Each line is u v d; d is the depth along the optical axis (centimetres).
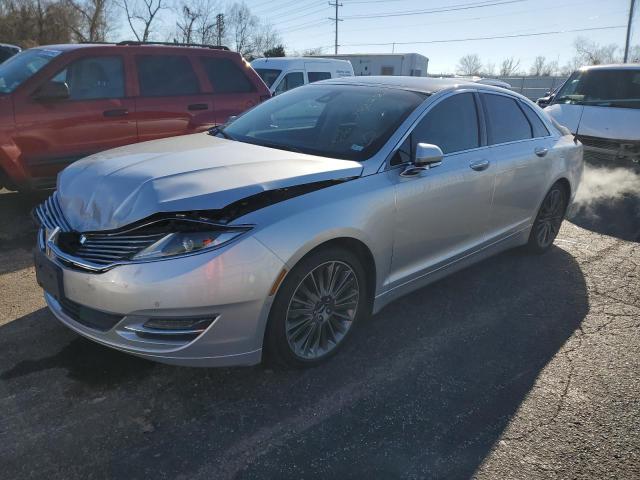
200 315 259
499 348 353
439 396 298
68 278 272
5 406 268
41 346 322
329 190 303
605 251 560
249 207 272
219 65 708
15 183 554
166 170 295
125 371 303
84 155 589
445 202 374
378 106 384
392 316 390
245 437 258
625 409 296
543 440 267
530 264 511
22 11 4075
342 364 324
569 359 344
